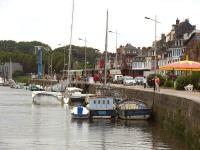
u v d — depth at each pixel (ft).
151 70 542.57
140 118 212.84
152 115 213.87
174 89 256.32
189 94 192.85
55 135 167.94
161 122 197.36
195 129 134.41
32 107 295.89
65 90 343.46
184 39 479.41
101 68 491.31
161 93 203.82
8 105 315.99
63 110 270.67
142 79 369.71
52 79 628.28
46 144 149.38
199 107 129.90
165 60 522.06
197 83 247.70
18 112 258.98
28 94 495.00
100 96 220.23
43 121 211.41
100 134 170.81
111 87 289.33
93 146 146.61
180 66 236.84
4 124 199.21
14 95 471.62
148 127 189.47
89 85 392.88
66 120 215.31
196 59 383.24
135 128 186.39
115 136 165.78
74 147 144.77
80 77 499.92
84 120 214.48
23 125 196.03
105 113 218.18
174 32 536.83
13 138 160.04
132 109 212.23
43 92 331.77
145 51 631.56
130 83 363.76
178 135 164.45
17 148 142.00
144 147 144.66
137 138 161.07
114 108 218.79
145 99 231.71
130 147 144.87
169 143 150.41
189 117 147.23
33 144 148.87
